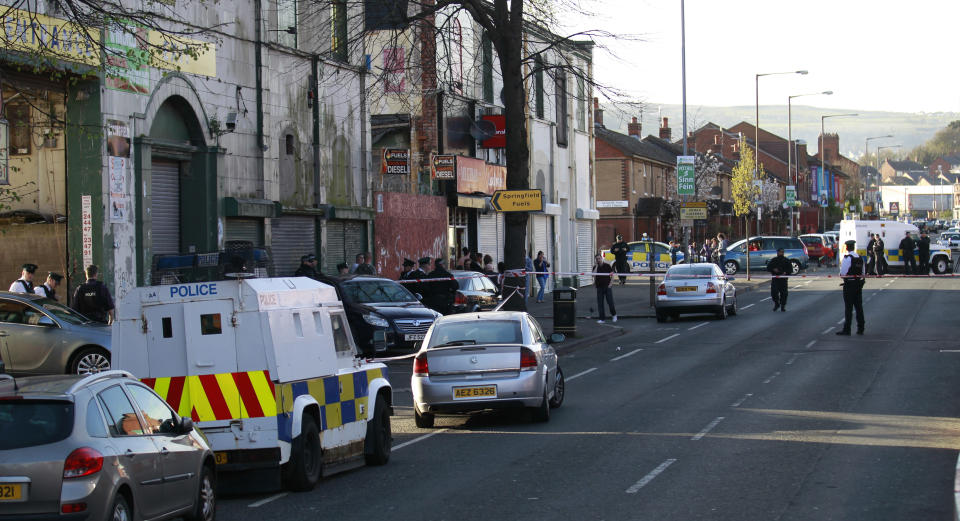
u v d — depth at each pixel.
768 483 12.74
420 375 18.08
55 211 24.45
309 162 34.41
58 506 8.80
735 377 23.59
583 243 61.84
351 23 36.31
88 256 24.27
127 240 25.19
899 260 69.00
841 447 15.03
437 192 43.94
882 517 10.88
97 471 9.00
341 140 36.50
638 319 42.62
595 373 25.47
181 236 28.47
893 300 48.44
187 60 27.59
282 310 13.14
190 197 28.47
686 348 30.53
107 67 22.75
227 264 14.73
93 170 24.19
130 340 12.87
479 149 47.62
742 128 151.00
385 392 16.03
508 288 30.84
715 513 11.25
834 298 51.03
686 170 49.09
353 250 37.50
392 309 29.11
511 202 30.30
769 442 15.59
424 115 42.50
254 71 31.06
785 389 21.42
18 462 8.84
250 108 30.91
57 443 8.98
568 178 58.34
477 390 17.81
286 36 32.94
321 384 13.78
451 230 45.94
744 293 57.25
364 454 14.95
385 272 39.34
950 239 111.00
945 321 36.78
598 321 40.66
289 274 33.09
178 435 10.86
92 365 20.88
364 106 37.81
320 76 34.81
